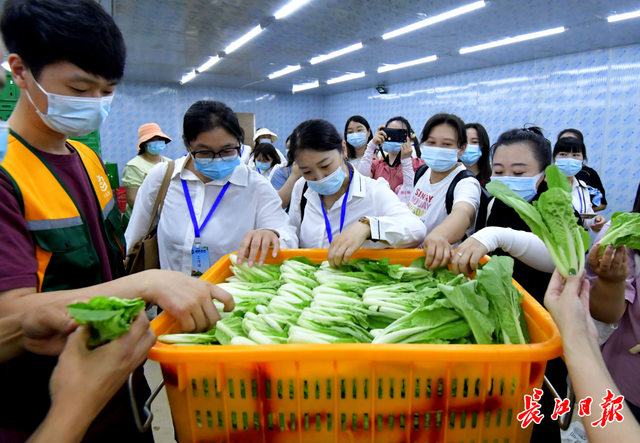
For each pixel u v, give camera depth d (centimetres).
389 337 97
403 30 595
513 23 536
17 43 97
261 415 85
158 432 235
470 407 84
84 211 124
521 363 81
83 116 109
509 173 180
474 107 844
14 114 114
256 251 149
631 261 157
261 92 1219
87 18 98
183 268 185
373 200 185
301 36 639
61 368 64
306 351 79
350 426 86
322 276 137
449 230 162
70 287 114
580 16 495
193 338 100
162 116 1070
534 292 160
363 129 433
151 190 192
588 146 652
